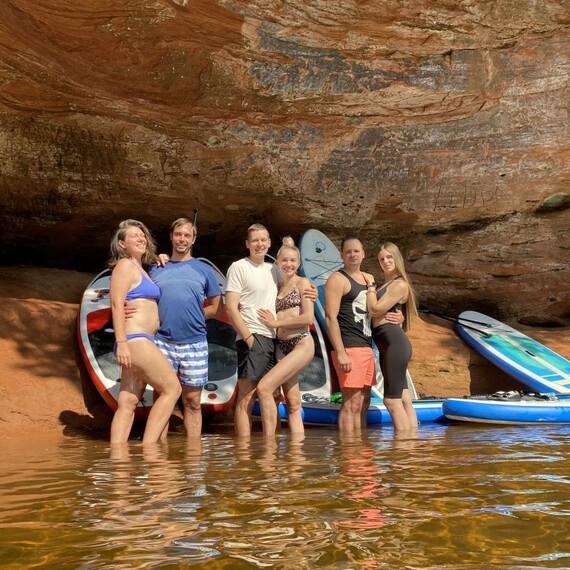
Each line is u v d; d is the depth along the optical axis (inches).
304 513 89.2
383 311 211.5
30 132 246.4
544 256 346.3
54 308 256.1
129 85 240.5
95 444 179.6
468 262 348.2
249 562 69.4
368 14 249.1
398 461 136.0
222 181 286.2
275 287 205.2
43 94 235.3
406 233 336.8
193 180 282.5
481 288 356.8
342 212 313.4
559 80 285.3
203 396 234.5
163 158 270.7
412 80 272.5
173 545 75.5
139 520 87.1
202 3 224.7
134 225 193.0
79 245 305.6
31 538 79.6
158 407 184.2
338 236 334.3
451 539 77.4
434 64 273.1
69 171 261.0
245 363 201.0
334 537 78.0
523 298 360.5
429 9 255.1
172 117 256.8
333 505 93.7
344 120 281.1
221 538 78.0
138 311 184.1
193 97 251.6
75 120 248.2
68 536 80.1
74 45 223.3
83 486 113.0
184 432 214.5
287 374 200.7
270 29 241.3
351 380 209.9
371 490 104.0
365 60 264.2
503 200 316.5
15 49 217.8
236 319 198.5
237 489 106.3
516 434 193.5
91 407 228.4
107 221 293.1
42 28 215.3
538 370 301.3
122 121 253.6
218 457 148.0
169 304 195.9
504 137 297.6
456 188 309.9
